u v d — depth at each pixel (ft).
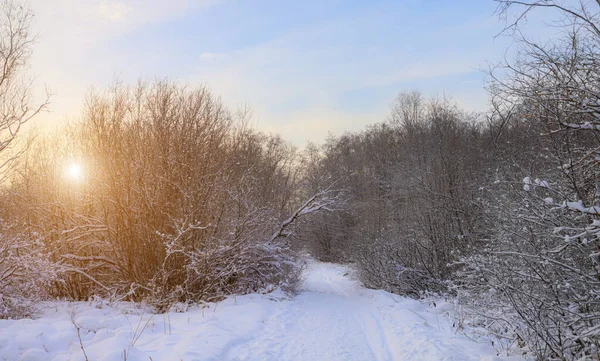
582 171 18.52
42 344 19.89
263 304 37.93
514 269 21.33
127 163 39.83
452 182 53.06
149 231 38.65
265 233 53.47
